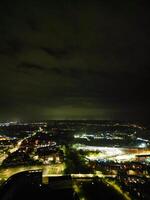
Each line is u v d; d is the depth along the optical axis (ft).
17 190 515.91
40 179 575.38
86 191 507.71
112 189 522.47
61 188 522.88
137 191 510.99
